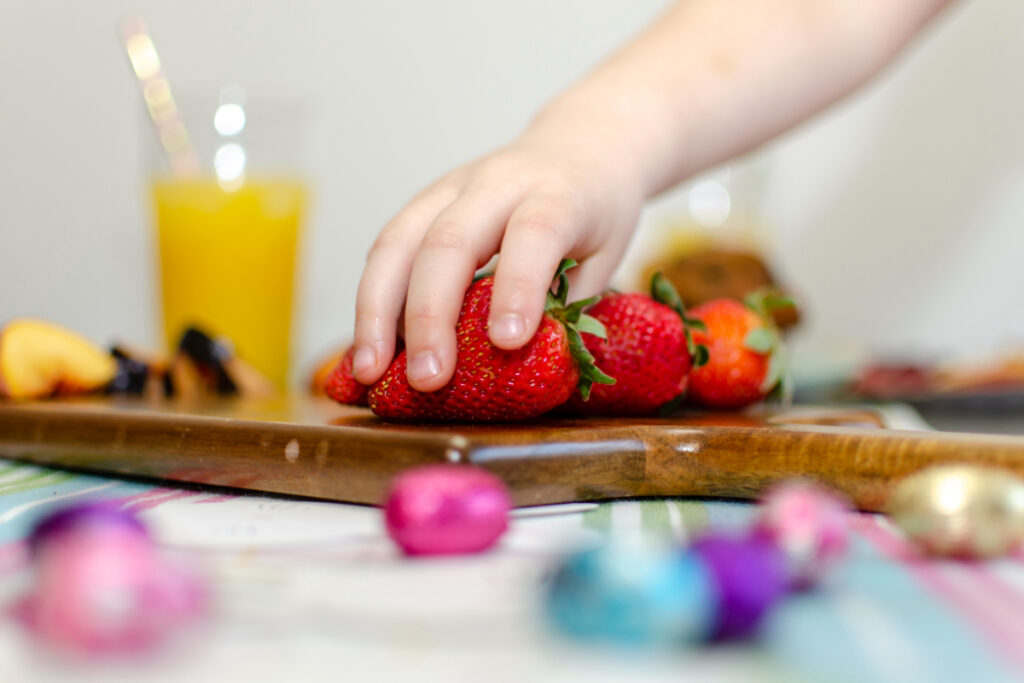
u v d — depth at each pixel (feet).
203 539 1.04
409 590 0.91
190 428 1.26
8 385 1.71
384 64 2.99
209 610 0.87
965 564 1.00
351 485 1.16
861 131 2.87
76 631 0.81
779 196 2.91
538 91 2.95
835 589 0.94
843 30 1.88
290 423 1.23
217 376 1.91
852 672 0.81
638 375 1.37
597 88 1.65
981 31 2.79
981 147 2.84
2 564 0.99
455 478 0.98
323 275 3.05
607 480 1.20
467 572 0.94
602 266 1.44
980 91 2.82
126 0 3.06
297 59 3.01
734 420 1.38
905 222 2.89
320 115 3.02
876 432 1.21
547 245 1.23
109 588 0.81
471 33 2.95
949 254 2.89
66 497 1.26
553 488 1.17
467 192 1.31
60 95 3.13
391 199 3.02
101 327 3.18
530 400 1.24
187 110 2.30
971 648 0.84
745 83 1.77
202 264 2.31
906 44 2.03
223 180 2.30
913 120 2.85
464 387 1.24
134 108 3.10
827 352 2.22
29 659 0.82
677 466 1.22
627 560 0.83
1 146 3.16
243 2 3.01
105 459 1.34
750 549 0.86
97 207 3.15
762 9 1.83
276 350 2.39
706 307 1.53
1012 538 1.00
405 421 1.29
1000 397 2.03
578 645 0.83
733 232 2.53
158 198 2.33
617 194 1.44
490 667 0.81
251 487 1.23
